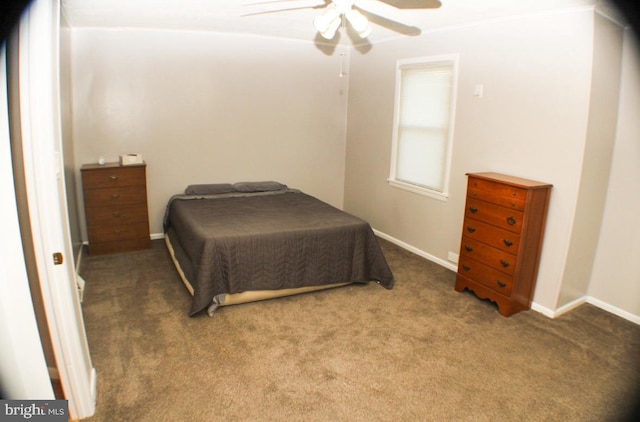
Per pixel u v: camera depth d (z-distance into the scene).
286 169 5.08
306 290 3.21
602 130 2.73
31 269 1.67
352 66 5.00
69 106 3.76
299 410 1.97
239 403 2.00
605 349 2.55
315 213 3.64
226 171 4.76
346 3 2.28
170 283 3.37
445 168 3.77
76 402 1.84
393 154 4.42
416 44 3.94
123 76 4.09
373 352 2.46
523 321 2.88
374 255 3.38
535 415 1.98
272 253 3.00
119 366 2.27
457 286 3.34
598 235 3.05
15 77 1.46
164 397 2.03
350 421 1.91
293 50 4.77
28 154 1.52
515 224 2.78
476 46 3.30
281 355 2.41
